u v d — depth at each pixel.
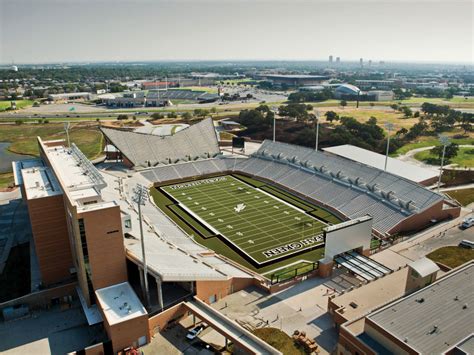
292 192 104.94
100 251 51.84
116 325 45.97
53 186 62.62
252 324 52.12
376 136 156.00
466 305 45.19
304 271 66.25
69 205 52.12
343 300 53.19
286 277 64.38
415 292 47.84
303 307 56.22
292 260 70.44
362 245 68.19
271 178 114.12
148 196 99.81
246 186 110.88
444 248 72.94
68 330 51.97
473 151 140.75
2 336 51.00
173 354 46.94
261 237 79.56
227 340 48.25
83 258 52.03
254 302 57.47
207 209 94.31
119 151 120.06
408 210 82.94
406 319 43.00
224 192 106.12
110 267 53.22
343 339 44.56
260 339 45.25
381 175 95.69
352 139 147.38
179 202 98.94
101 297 51.69
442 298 46.59
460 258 68.88
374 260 68.44
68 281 61.59
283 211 92.75
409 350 38.34
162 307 51.38
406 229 80.94
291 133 168.25
